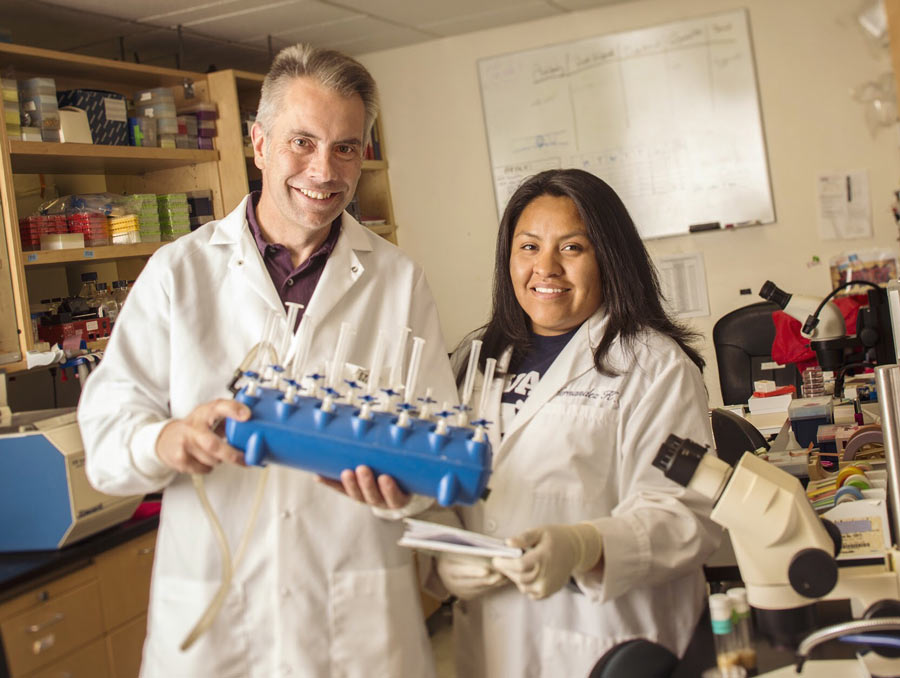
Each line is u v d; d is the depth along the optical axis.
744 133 4.79
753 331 4.16
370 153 5.12
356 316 1.72
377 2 4.27
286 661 1.55
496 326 1.77
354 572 1.59
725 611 1.31
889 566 1.43
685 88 4.83
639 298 1.64
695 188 4.87
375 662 1.58
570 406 1.60
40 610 2.17
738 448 2.31
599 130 4.96
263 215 1.73
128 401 1.56
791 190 4.79
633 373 1.60
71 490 2.15
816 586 1.31
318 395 1.39
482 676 1.64
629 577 1.40
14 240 3.10
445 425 1.33
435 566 1.68
